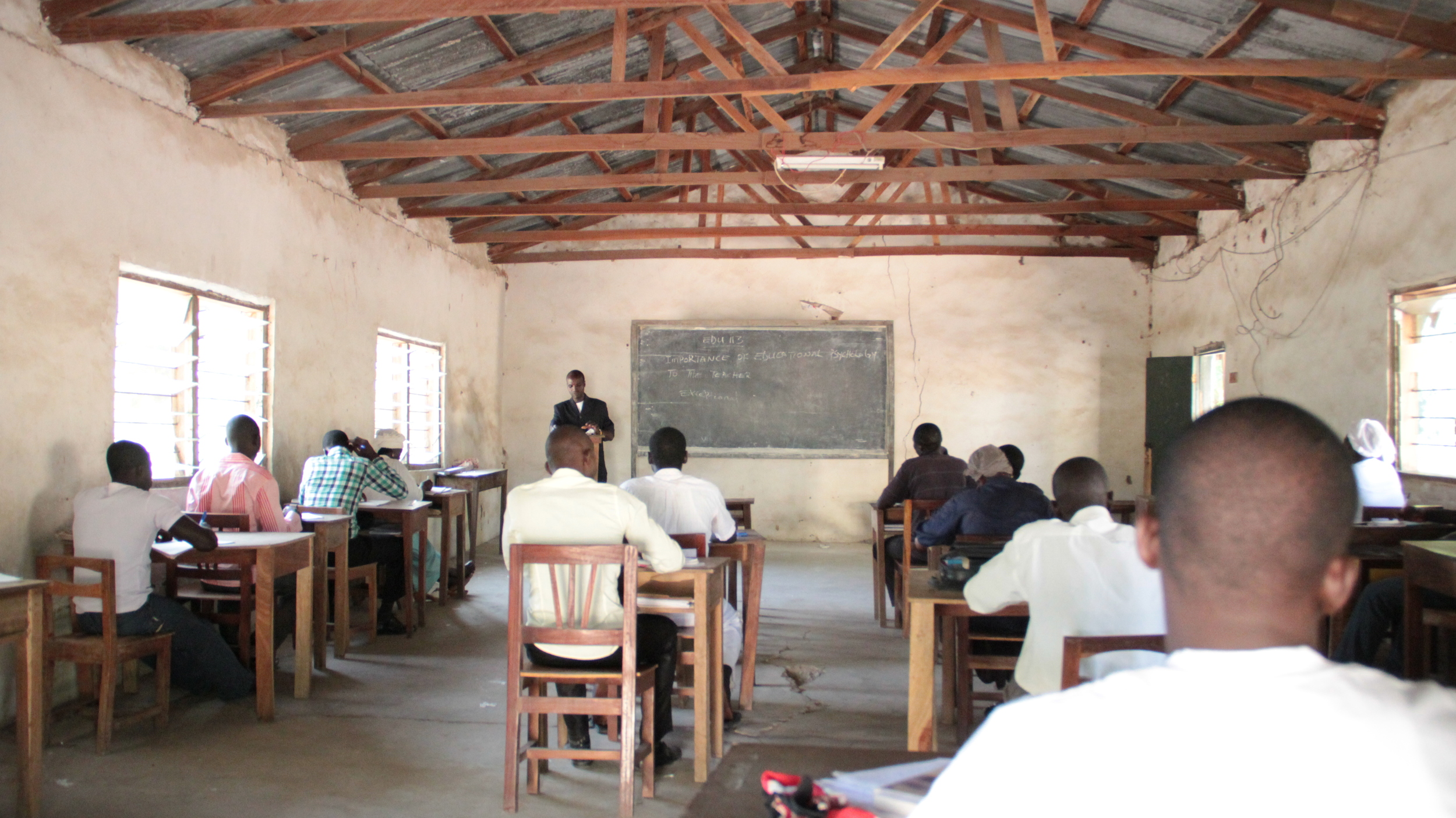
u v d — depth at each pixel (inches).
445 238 299.0
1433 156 176.9
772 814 43.4
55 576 135.2
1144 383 329.1
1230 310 269.3
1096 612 83.4
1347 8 156.7
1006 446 204.1
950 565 101.6
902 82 166.4
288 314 205.9
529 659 110.0
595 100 169.6
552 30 197.0
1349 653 124.3
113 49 149.9
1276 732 24.4
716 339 340.8
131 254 153.9
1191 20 178.9
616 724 123.6
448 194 237.3
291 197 206.7
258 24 137.4
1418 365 187.6
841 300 339.0
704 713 111.5
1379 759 23.8
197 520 150.8
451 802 105.8
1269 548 26.3
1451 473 177.6
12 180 129.6
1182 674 26.1
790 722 134.7
